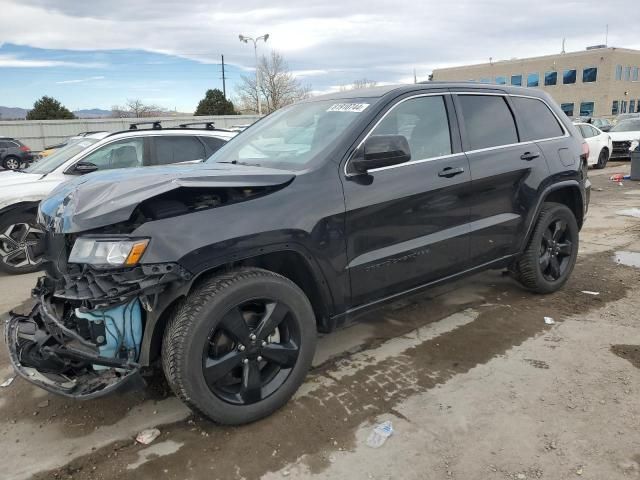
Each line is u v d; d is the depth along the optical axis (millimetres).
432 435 2807
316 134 3500
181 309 2672
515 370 3484
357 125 3357
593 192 11938
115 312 2623
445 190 3674
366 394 3244
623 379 3316
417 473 2523
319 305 3217
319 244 3033
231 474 2572
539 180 4383
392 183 3379
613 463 2537
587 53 56156
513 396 3164
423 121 3730
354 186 3211
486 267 4191
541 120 4672
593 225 8219
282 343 3033
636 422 2855
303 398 3213
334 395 3240
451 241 3775
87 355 2613
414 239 3559
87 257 2566
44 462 2717
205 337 2658
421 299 4891
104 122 34375
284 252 2977
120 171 3373
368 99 3602
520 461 2578
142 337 2717
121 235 2551
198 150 7438
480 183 3914
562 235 4871
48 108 44812
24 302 5258
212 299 2656
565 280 4941
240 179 2834
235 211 2773
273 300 2896
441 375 3459
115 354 2660
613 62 54531
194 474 2582
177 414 3100
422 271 3648
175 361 2625
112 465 2674
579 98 57844
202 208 2730
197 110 55625
